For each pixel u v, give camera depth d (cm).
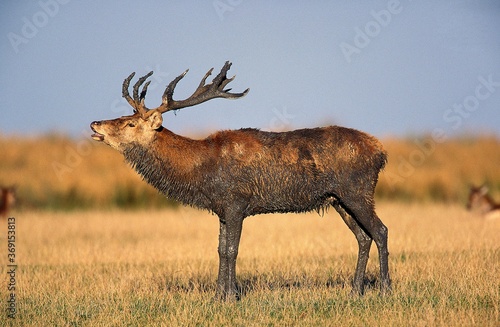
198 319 2591
